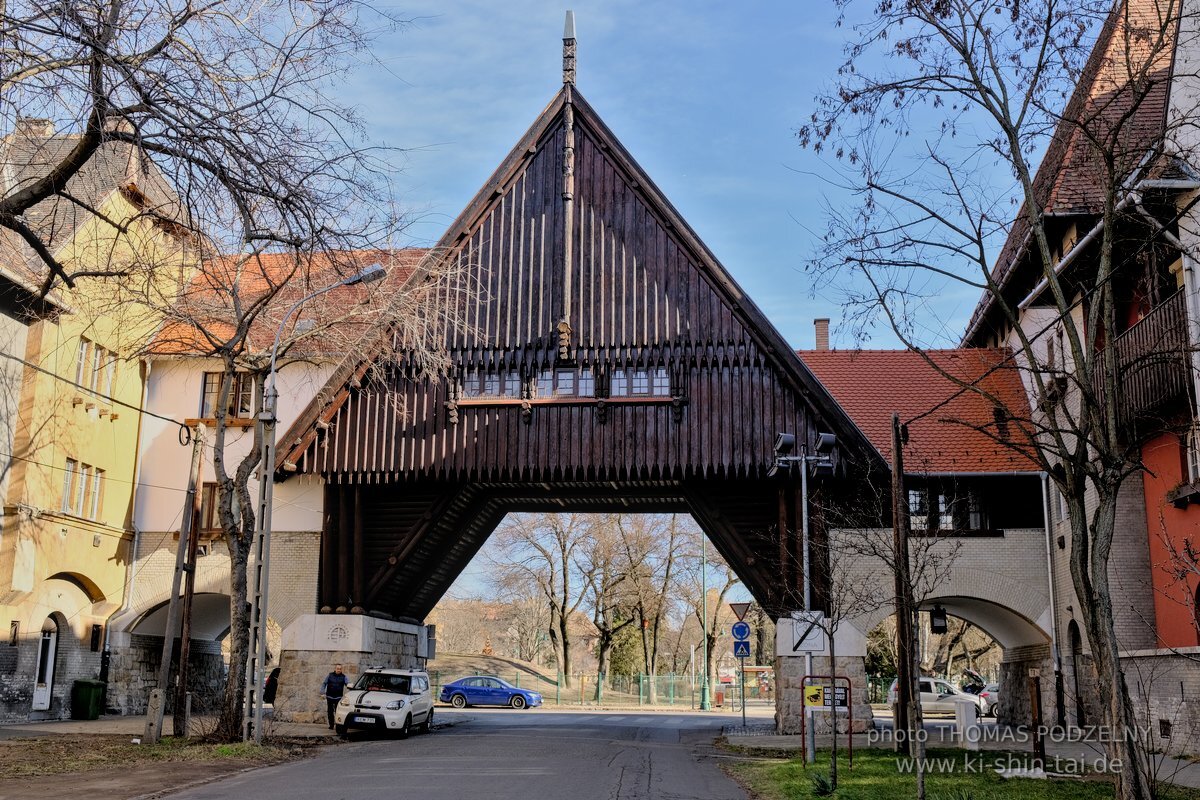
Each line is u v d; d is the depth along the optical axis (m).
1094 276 22.25
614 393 27.22
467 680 48.34
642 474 26.89
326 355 25.27
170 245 19.12
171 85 12.95
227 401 22.27
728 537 27.77
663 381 27.19
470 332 27.86
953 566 27.25
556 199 28.53
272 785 15.02
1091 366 13.21
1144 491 23.67
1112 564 23.56
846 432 26.12
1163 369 19.80
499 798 13.76
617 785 15.49
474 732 27.69
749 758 20.44
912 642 18.20
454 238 28.14
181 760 17.84
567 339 27.45
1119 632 23.23
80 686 28.17
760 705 56.47
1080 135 18.55
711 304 27.33
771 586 27.41
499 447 27.22
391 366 27.89
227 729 20.88
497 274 28.22
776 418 26.55
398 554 28.47
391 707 24.39
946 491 27.83
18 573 24.97
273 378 21.77
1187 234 19.31
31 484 25.56
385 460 27.48
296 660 28.42
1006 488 27.83
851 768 16.36
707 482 27.73
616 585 58.38
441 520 29.56
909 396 30.84
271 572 29.48
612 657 70.81
